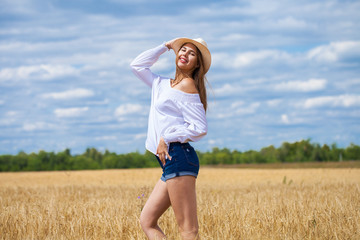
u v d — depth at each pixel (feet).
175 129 13.29
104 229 17.75
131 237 16.02
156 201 13.89
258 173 114.21
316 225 17.42
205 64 14.37
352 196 29.25
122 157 240.12
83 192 42.42
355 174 94.27
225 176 97.55
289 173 110.42
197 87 14.30
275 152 280.51
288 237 15.69
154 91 14.40
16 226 18.47
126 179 85.61
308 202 25.61
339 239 15.57
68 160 236.22
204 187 51.88
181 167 13.05
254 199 31.01
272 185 54.80
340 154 271.69
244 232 16.52
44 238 16.65
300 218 19.38
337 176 82.69
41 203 28.17
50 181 82.64
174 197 13.10
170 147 13.21
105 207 24.90
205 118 13.67
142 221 14.08
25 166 228.43
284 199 29.84
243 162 276.21
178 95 13.51
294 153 278.87
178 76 14.35
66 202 29.53
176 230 17.71
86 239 16.48
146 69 14.94
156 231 13.98
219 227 17.53
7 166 224.74
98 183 70.64
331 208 22.16
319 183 52.70
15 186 59.82
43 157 232.53
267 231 16.78
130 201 28.25
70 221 19.43
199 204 25.66
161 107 13.65
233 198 31.68
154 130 13.88
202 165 247.09
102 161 242.37
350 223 18.12
